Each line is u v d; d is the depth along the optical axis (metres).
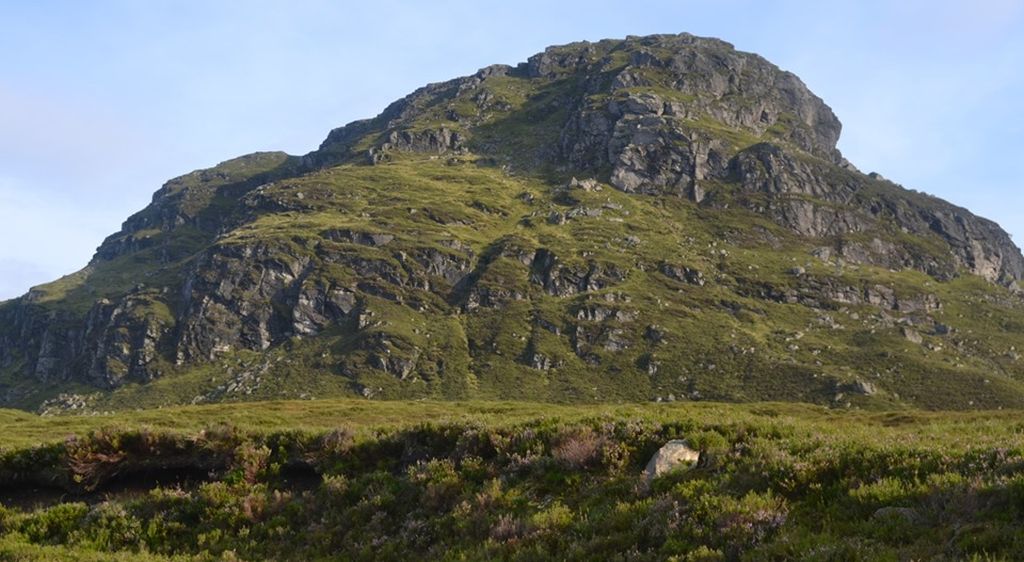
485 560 13.41
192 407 60.91
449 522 15.91
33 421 49.59
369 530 16.89
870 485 12.43
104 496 23.02
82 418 49.66
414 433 21.59
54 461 24.30
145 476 23.81
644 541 12.64
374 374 180.12
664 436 17.73
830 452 14.15
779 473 13.76
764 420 18.78
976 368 181.75
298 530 18.05
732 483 13.95
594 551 12.73
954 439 15.26
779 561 10.67
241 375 192.88
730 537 11.70
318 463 21.78
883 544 10.30
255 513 18.89
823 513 12.16
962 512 10.73
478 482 17.97
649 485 15.02
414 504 17.61
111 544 18.61
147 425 26.02
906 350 188.12
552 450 17.75
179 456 23.89
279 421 45.12
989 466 12.25
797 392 157.12
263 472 21.55
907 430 20.05
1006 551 9.29
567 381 174.75
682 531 12.36
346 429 22.95
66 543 18.77
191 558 17.03
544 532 13.88
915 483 12.12
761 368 171.12
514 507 15.73
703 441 16.61
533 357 184.75
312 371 185.75
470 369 183.62
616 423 19.03
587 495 15.48
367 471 21.06
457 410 56.75
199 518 19.38
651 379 173.38
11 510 21.39
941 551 9.77
